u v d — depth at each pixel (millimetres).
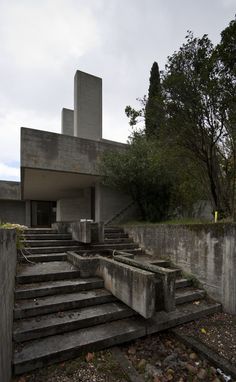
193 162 5355
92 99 12133
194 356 2641
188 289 4137
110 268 3639
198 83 4164
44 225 16078
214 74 4117
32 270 4098
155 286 3025
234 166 4676
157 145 5852
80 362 2438
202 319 3439
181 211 7762
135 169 7582
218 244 3836
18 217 16250
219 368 2430
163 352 2699
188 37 4422
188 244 4520
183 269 4625
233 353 2609
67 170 7695
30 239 5754
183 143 4883
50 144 7430
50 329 2711
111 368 2363
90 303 3357
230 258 3623
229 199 5020
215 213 4793
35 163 7117
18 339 2543
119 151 8734
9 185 14945
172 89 4422
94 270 4148
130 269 3053
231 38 3828
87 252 5238
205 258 4102
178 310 3496
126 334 2809
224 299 3695
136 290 2891
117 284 3387
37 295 3385
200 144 4828
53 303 3133
